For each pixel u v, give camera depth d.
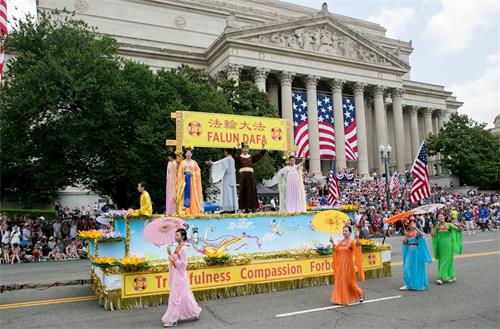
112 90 31.20
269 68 57.81
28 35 34.56
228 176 15.45
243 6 80.31
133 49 57.78
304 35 61.50
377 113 67.19
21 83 30.33
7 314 11.02
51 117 31.75
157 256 12.97
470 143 64.31
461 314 10.02
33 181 36.88
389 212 37.50
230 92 45.66
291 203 16.12
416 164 23.48
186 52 60.72
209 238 13.52
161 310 11.26
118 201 35.19
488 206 45.00
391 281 14.74
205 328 9.33
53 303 12.30
